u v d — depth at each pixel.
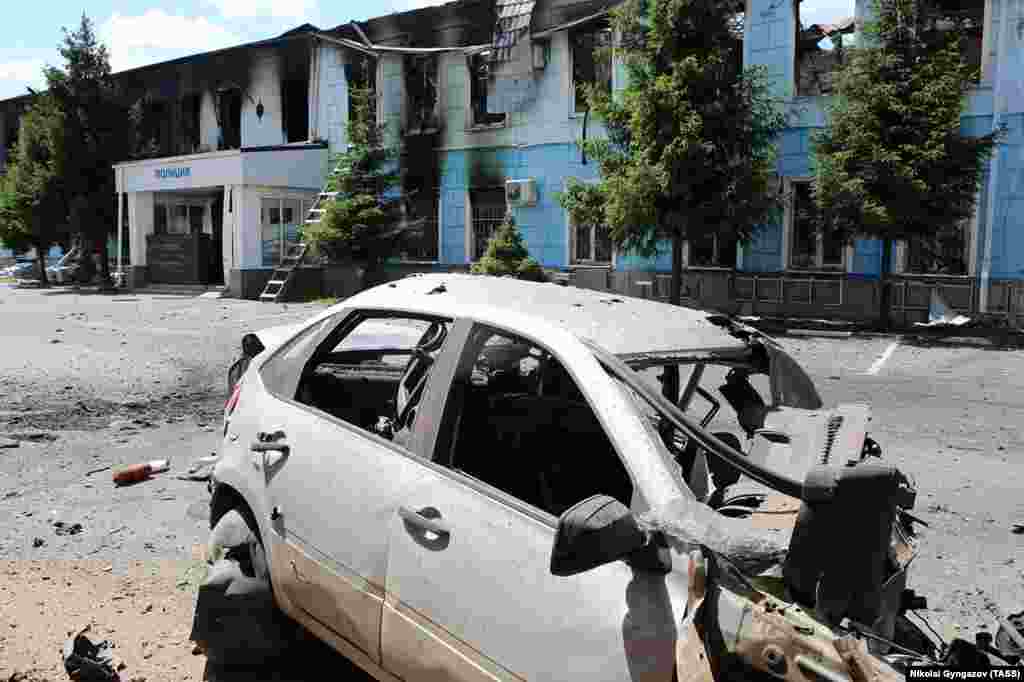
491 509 2.52
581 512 2.02
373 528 2.82
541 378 3.59
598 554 1.98
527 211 22.41
